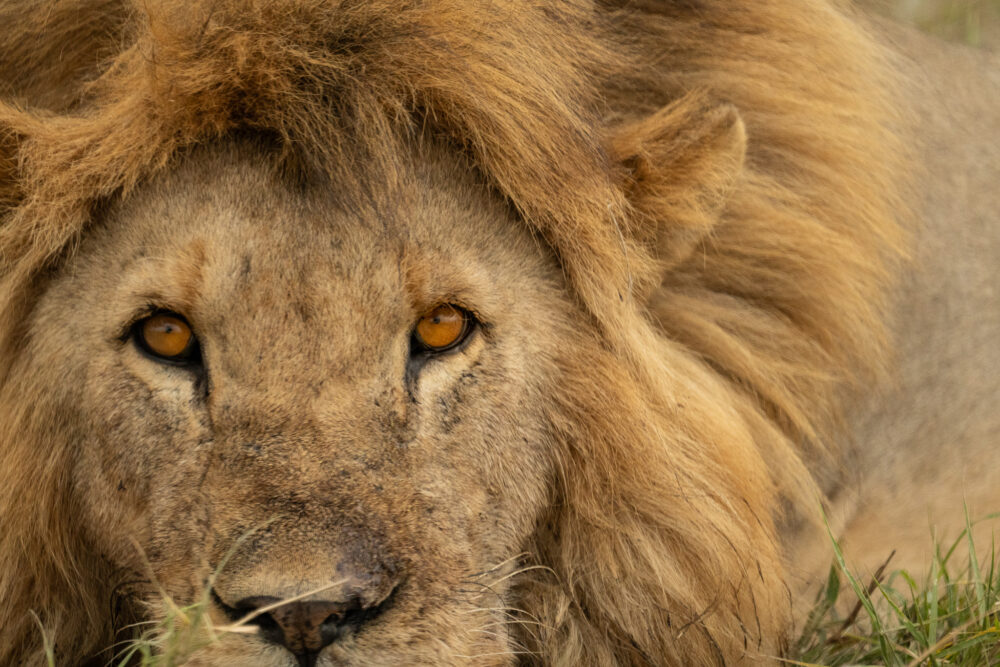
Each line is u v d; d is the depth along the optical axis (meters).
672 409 5.76
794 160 6.55
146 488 5.23
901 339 7.78
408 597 5.02
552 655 5.89
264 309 5.05
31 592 5.75
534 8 5.54
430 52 5.19
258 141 5.20
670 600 5.91
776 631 6.11
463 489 5.32
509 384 5.42
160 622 5.11
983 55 9.89
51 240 5.30
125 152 5.16
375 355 5.11
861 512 7.64
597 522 5.78
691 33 6.41
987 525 7.51
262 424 5.01
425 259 5.19
